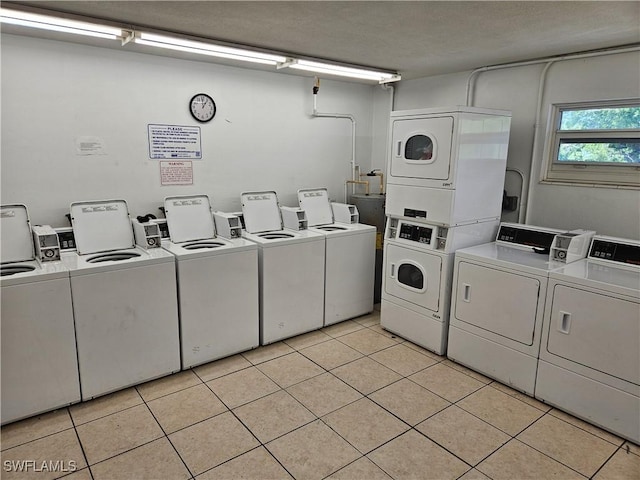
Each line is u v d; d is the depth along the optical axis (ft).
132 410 8.38
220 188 12.75
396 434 7.73
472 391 9.22
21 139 9.55
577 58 10.43
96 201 10.37
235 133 12.78
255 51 10.21
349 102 15.39
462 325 10.17
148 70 11.02
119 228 10.34
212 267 9.91
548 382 8.61
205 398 8.83
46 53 9.60
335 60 11.66
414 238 11.25
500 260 9.23
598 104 10.39
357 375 9.84
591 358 7.90
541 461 7.09
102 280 8.41
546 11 7.48
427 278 10.92
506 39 9.35
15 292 7.47
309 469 6.84
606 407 7.79
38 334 7.82
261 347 11.29
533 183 11.66
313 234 12.08
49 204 10.08
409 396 8.98
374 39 9.46
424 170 10.67
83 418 8.10
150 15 7.93
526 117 11.67
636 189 9.78
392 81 14.16
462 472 6.81
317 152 14.82
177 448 7.29
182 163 11.93
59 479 6.56
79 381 8.43
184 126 11.81
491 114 10.53
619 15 7.66
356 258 12.96
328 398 8.87
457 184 10.07
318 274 12.06
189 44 9.44
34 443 7.38
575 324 8.06
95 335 8.48
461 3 7.14
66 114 10.03
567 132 11.01
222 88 12.32
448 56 11.10
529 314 8.78
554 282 8.30
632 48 9.42
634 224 9.93
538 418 8.28
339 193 15.76
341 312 12.91
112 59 10.46
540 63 11.14
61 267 8.26
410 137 10.91
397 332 12.02
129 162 11.07
